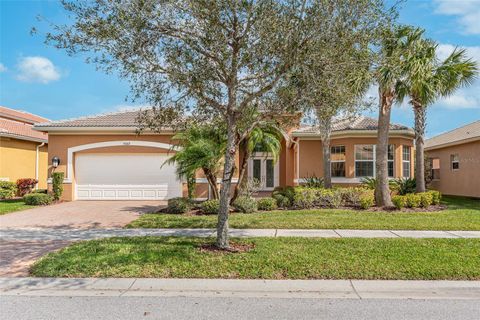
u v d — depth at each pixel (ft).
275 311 15.99
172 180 59.21
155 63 23.71
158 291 18.75
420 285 19.16
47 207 50.60
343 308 16.35
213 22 22.11
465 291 18.60
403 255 23.39
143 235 30.94
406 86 47.26
